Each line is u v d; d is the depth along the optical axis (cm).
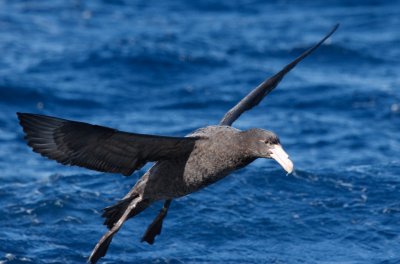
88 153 921
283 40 3011
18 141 2031
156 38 2980
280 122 2198
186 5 3575
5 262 1320
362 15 3372
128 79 2577
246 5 3578
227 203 1540
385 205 1533
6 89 2388
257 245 1408
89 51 2791
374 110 2284
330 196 1578
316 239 1427
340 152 1961
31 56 2761
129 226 1452
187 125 2200
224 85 2548
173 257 1359
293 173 1658
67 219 1483
